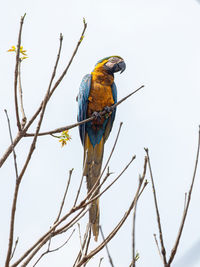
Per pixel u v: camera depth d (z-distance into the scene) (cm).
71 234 716
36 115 789
